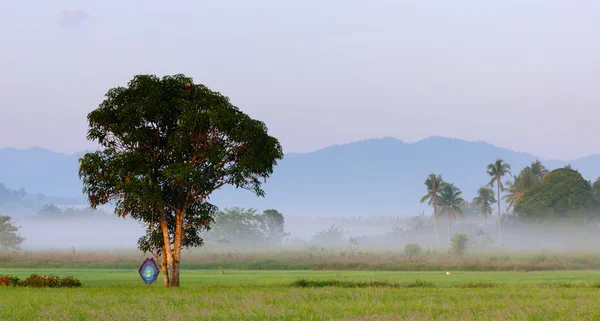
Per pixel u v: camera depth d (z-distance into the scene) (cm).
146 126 3938
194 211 4131
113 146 4028
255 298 2830
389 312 2328
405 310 2388
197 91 3984
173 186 3997
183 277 5350
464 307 2470
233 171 3959
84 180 3869
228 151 3988
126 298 2869
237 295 3023
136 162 3825
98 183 3897
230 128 3838
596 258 8081
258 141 3897
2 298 2842
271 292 3231
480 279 4809
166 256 4128
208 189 4075
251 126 3847
